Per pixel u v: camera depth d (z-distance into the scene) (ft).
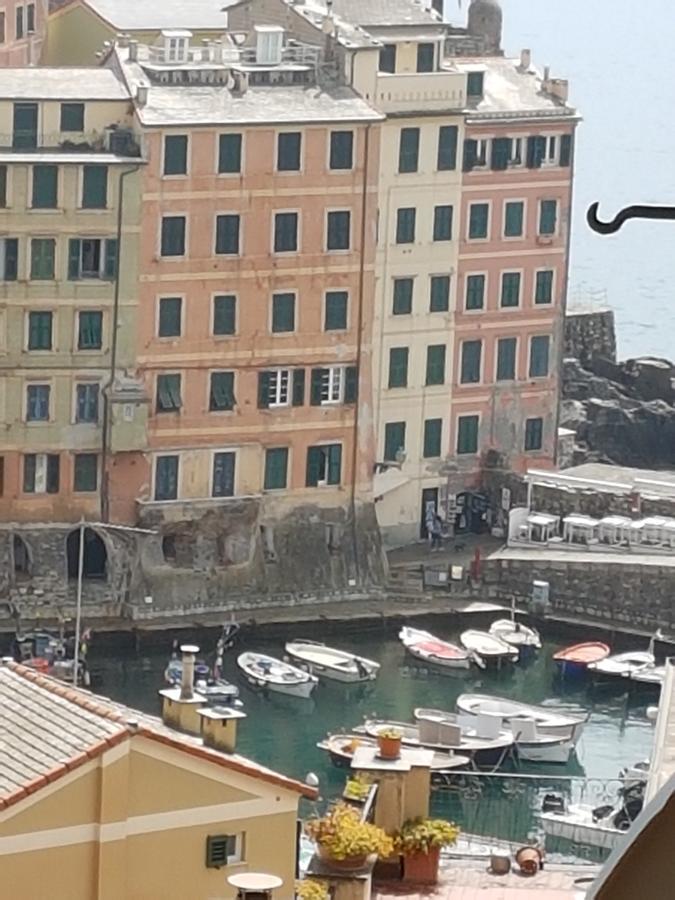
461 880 189.37
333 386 439.63
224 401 431.84
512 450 460.55
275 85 432.66
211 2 513.04
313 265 435.12
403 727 355.56
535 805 333.83
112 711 135.95
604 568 433.07
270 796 138.51
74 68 425.28
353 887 156.97
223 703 384.06
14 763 130.72
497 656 406.00
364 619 424.46
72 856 130.72
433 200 447.42
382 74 440.04
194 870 136.46
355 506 440.86
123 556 420.77
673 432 505.25
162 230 423.64
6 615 413.39
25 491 421.59
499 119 451.12
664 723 183.21
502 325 457.68
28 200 415.44
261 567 431.02
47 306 419.95
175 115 420.36
